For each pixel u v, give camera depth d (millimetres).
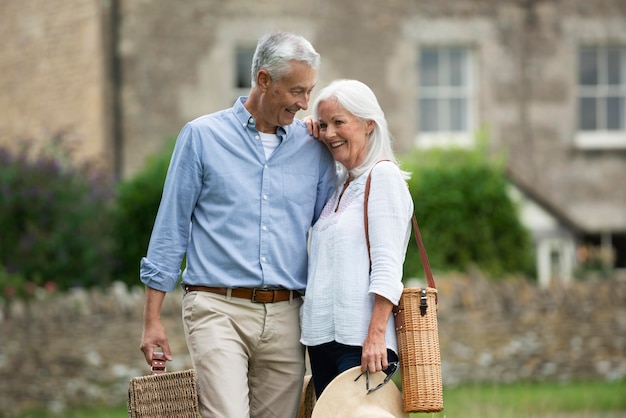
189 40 19719
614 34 21891
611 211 21875
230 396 5922
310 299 6012
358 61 20594
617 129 22188
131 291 15930
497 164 18062
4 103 21500
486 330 14328
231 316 6051
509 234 17750
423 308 5867
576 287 14703
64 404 12945
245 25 19984
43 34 20516
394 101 20766
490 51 21344
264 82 5973
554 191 21688
